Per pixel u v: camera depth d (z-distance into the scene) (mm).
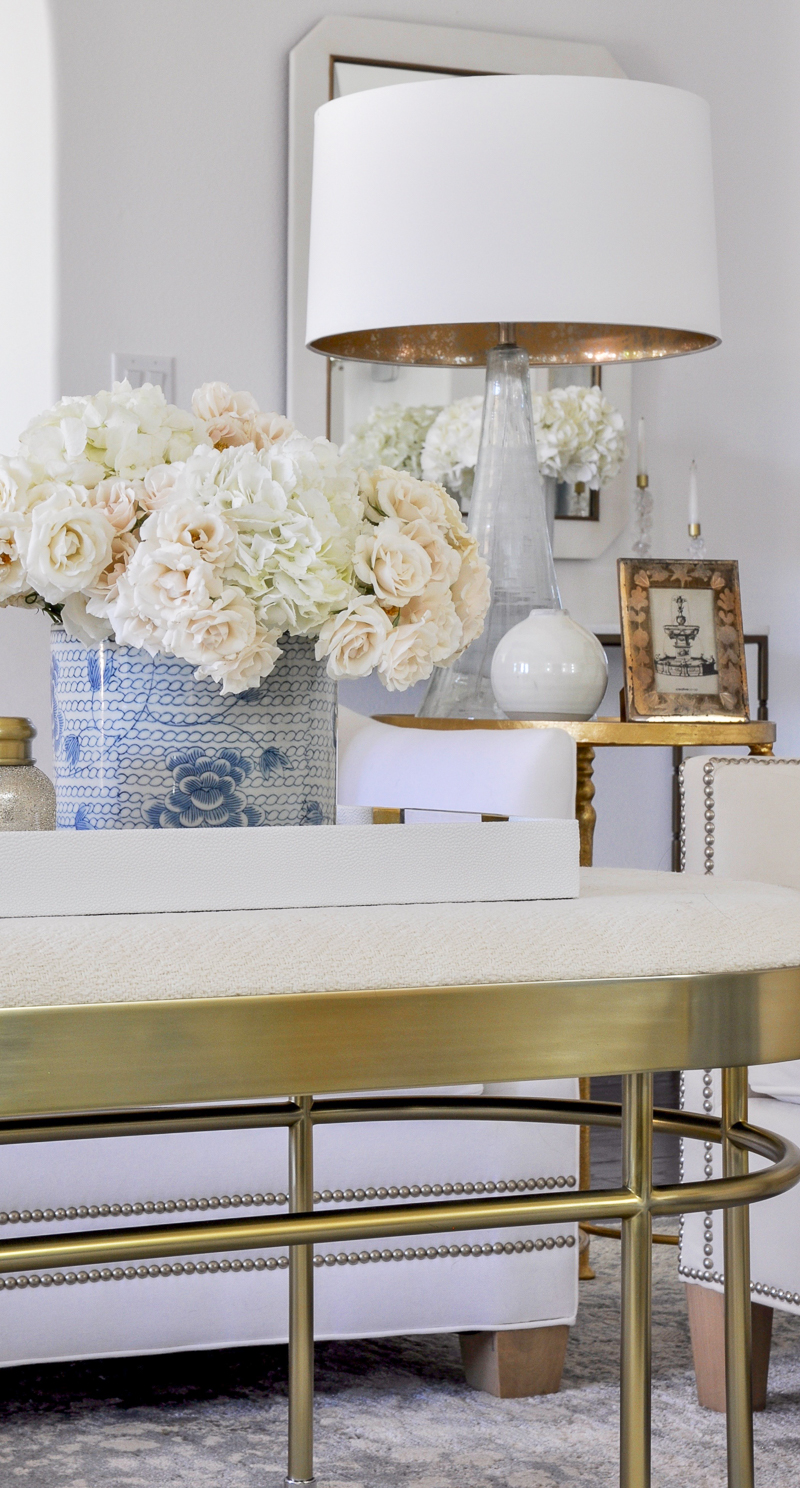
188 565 873
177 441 1015
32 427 1009
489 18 3178
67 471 944
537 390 3225
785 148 3445
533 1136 1636
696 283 2188
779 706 3484
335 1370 1741
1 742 1014
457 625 1021
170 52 2947
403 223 2121
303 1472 1202
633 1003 695
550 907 745
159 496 919
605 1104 1044
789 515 3473
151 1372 1717
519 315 2098
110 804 964
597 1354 1779
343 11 3062
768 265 3439
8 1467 1419
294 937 671
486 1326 1628
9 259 3041
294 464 920
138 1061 629
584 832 2133
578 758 2141
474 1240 1626
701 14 3365
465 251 2098
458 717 2318
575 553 3250
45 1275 1506
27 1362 1504
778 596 3465
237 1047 640
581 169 2096
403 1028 662
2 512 928
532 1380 1648
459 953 683
